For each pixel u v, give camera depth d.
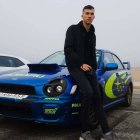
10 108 4.87
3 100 4.83
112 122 5.93
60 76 4.93
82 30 4.65
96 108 4.67
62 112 4.64
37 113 4.66
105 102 5.90
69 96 4.68
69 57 4.57
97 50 6.35
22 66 9.09
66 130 5.18
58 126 5.43
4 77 5.22
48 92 4.68
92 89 4.58
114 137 4.86
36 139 4.63
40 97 4.65
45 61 6.38
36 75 5.10
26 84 4.76
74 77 4.59
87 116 4.53
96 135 4.95
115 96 6.47
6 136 4.75
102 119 4.64
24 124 5.52
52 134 4.93
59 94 4.66
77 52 4.61
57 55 6.49
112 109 7.36
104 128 4.64
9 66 8.78
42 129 5.21
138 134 5.09
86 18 4.57
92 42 4.71
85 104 4.51
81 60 4.59
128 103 7.66
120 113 6.88
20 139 4.61
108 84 5.95
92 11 4.58
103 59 6.11
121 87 6.86
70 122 4.77
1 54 8.94
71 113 4.73
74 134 4.96
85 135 4.52
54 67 5.33
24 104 4.68
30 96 4.70
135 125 5.73
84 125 4.52
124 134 5.06
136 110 7.32
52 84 4.73
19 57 9.34
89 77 4.67
